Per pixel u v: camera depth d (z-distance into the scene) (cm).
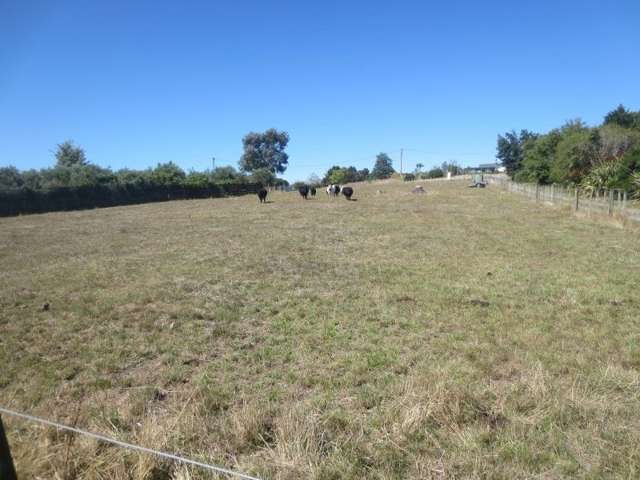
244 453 335
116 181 4603
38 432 352
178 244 1501
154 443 331
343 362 501
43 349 575
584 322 617
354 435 349
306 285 884
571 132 3797
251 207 3144
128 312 727
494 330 593
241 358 528
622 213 1731
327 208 2858
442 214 2288
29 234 1939
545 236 1441
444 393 390
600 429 346
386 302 743
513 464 310
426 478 300
